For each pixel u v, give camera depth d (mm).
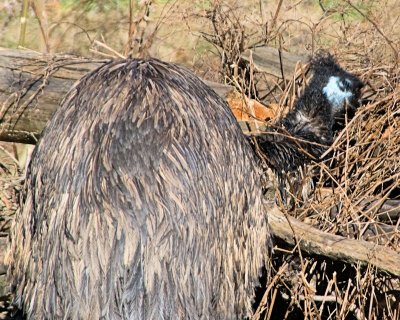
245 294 8758
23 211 8609
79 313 7637
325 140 11469
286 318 10117
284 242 9727
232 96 11938
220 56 14453
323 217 10258
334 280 9789
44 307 7859
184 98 8625
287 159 10797
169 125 8266
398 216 10477
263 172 10570
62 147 8312
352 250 9250
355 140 11367
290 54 13680
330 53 13117
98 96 8547
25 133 10758
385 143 10906
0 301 10086
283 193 10664
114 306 7605
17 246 8570
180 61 15680
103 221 7746
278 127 11039
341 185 10477
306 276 10141
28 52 10852
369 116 11336
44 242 8008
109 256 7680
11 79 10602
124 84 8617
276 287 9891
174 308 7680
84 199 7883
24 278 8273
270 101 13359
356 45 13961
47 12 16484
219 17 14617
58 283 7777
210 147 8406
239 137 8992
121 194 7832
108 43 16375
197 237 7918
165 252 7723
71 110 8594
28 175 8812
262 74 13508
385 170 10742
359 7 15766
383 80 12297
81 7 16516
